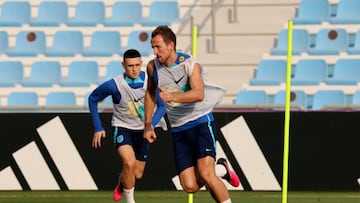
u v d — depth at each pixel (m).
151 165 38.03
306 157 37.41
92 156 38.25
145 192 37.97
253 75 54.19
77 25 59.44
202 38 56.22
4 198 36.84
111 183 38.28
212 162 25.47
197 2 58.62
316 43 55.00
